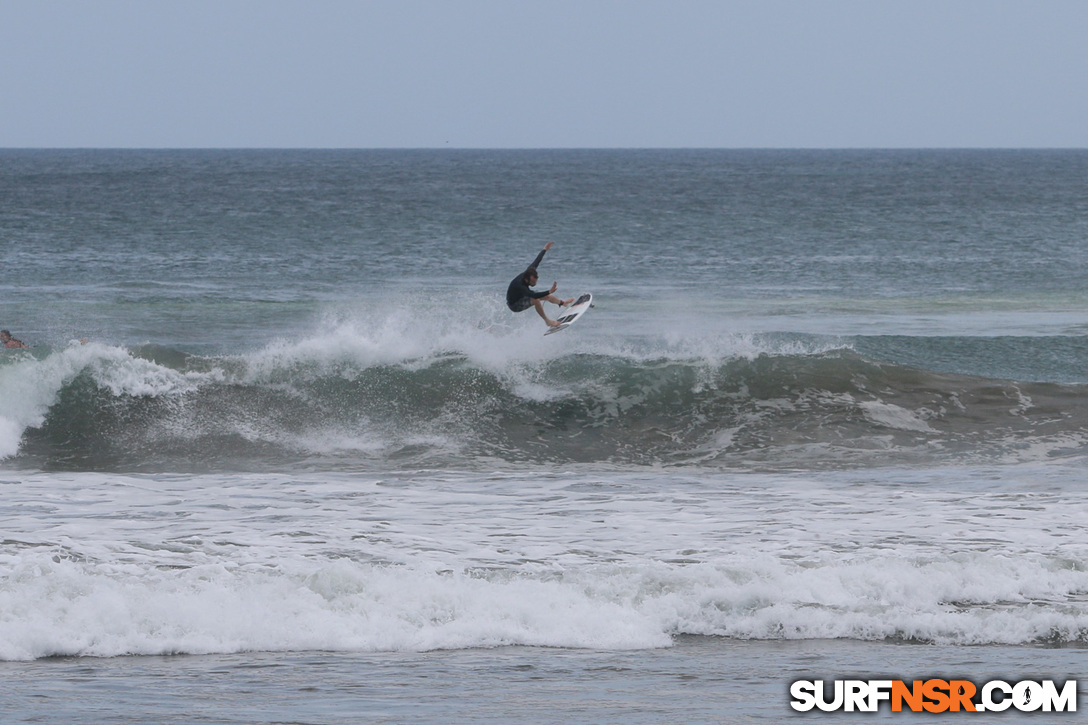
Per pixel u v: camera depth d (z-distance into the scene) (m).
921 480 51.22
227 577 32.91
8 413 59.38
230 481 50.56
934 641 30.83
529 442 59.84
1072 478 51.38
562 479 51.84
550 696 25.09
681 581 33.81
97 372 62.03
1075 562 36.06
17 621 29.31
